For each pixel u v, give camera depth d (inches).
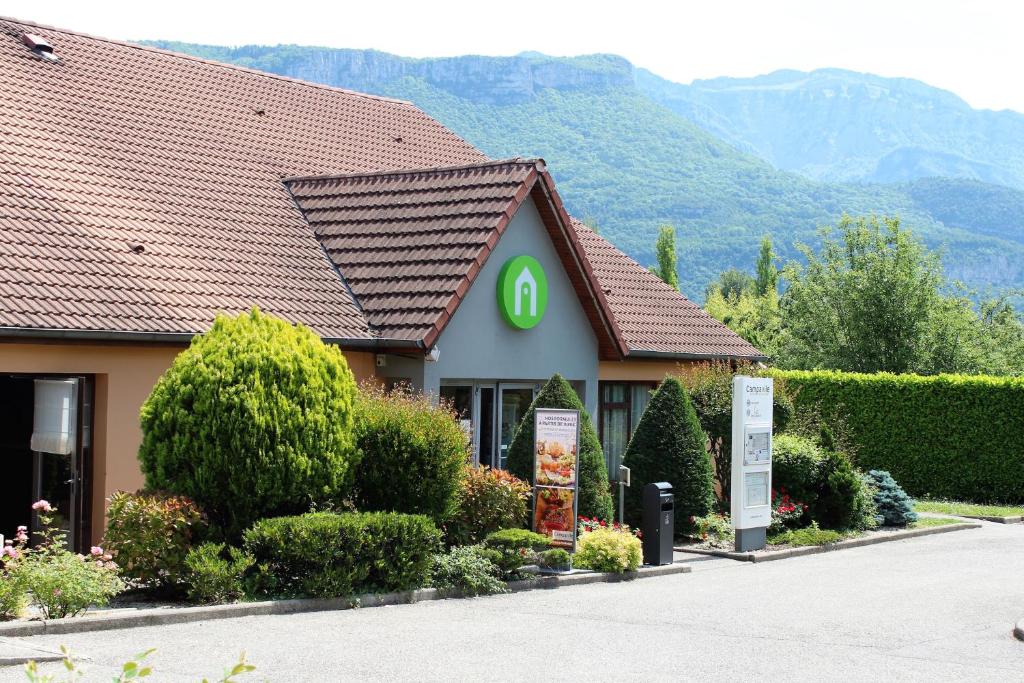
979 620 496.1
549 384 698.8
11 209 633.0
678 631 454.6
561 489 622.2
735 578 629.9
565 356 842.8
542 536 590.2
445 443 575.2
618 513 783.1
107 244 655.8
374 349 724.0
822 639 445.7
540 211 810.2
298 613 470.9
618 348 871.1
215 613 450.3
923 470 1130.0
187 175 796.0
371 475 569.0
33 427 600.7
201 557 473.4
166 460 506.9
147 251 673.0
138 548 472.4
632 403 965.2
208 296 661.9
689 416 788.0
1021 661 410.9
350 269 772.6
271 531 485.1
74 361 575.5
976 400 1103.6
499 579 558.6
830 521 848.9
